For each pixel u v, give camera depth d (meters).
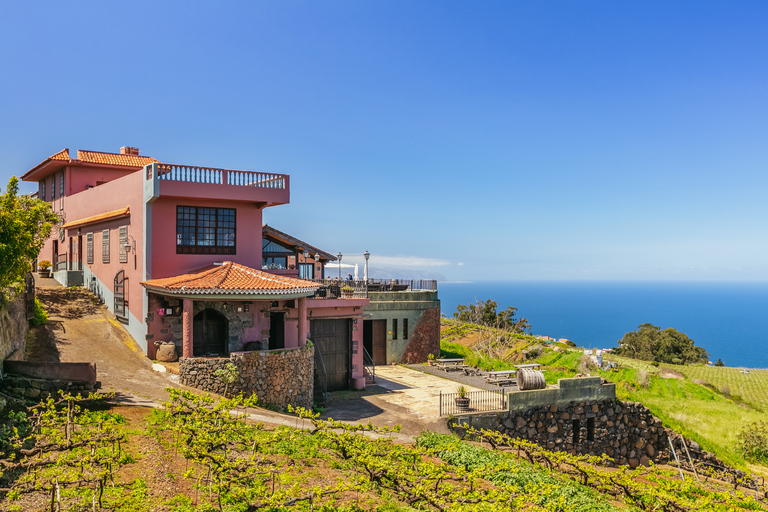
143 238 22.39
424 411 21.48
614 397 24.89
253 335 22.64
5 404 12.92
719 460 25.61
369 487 12.23
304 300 22.25
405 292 34.03
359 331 26.50
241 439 12.42
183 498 9.57
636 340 82.00
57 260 34.12
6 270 14.29
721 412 33.34
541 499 13.45
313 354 22.28
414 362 34.06
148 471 10.52
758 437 27.44
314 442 15.36
